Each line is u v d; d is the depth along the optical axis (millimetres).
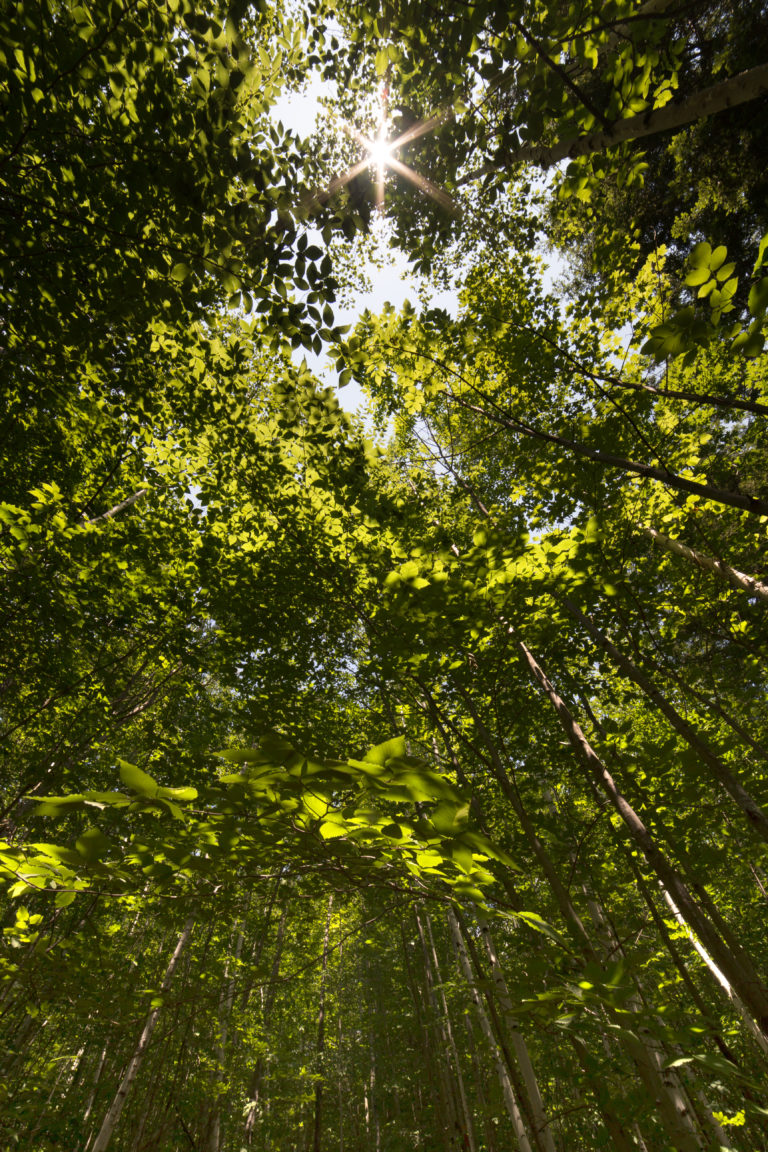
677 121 2666
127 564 5672
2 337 4141
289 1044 10367
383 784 1656
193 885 2598
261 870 2732
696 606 6027
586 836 4883
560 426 5676
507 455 6992
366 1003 13836
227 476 5812
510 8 2473
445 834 1711
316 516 5789
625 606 5445
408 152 3922
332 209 3338
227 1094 9203
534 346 5359
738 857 4840
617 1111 2578
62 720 6684
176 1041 6746
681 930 5289
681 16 4977
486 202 4129
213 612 6188
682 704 6922
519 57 2648
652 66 2545
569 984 2186
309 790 1746
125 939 7199
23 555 5289
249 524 5906
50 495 5426
